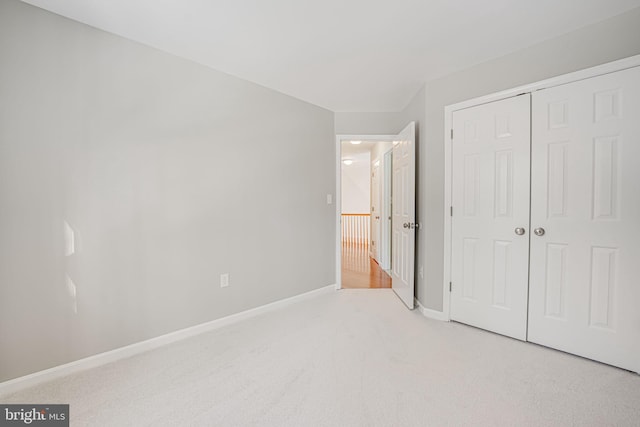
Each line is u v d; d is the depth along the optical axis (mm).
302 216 3408
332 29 2012
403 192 3301
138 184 2178
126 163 2119
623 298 1880
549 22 1936
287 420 1463
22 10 1708
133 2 1718
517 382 1770
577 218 2045
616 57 1877
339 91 3119
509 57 2332
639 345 1828
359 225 7965
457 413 1509
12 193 1698
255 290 2953
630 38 1825
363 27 1986
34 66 1753
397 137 3576
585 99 1994
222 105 2660
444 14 1843
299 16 1861
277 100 3107
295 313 2990
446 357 2070
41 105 1777
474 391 1688
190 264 2471
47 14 1790
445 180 2730
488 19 1898
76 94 1901
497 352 2141
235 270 2785
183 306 2434
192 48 2264
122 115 2094
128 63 2113
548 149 2160
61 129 1850
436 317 2826
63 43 1848
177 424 1443
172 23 1938
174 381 1806
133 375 1874
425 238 2906
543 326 2217
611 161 1905
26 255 1749
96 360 2002
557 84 2107
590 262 1999
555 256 2146
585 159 2002
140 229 2193
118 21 1913
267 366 1968
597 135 1953
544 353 2121
